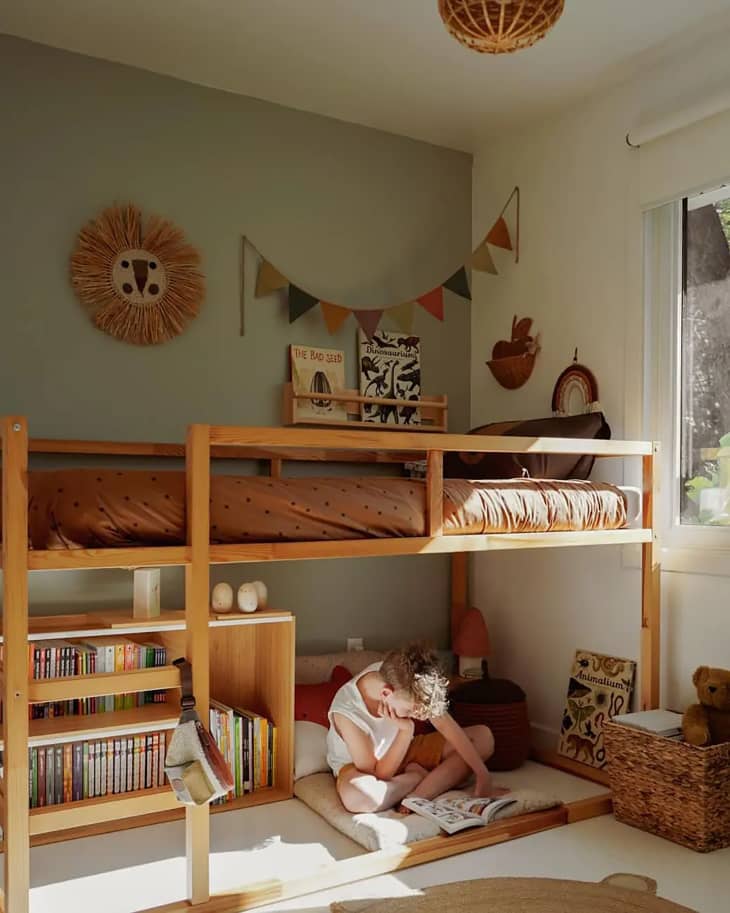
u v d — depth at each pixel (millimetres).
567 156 3494
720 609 2869
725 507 2926
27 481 1991
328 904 2188
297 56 3076
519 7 1838
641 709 3027
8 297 2930
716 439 2971
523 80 3244
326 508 2324
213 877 2309
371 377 3623
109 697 2689
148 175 3184
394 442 2434
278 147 3461
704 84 2945
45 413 2980
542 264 3602
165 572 3141
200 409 3268
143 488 2127
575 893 2227
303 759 3029
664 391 3121
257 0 2713
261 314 3406
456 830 2535
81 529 2041
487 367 3881
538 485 2797
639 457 3158
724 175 2867
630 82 3227
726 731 2623
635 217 3191
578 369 3398
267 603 3398
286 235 3469
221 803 2865
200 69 3186
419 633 3785
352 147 3641
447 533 2551
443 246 3873
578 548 3400
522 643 3654
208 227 3301
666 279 3127
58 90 3031
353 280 3627
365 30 2895
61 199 3025
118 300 3090
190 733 2082
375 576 3672
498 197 3828
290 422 3391
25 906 1970
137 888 2256
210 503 2189
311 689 3270
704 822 2504
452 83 3273
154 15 2809
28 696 2004
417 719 2941
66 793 2607
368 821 2566
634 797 2725
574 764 3258
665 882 2301
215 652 3174
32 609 2934
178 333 3205
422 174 3826
